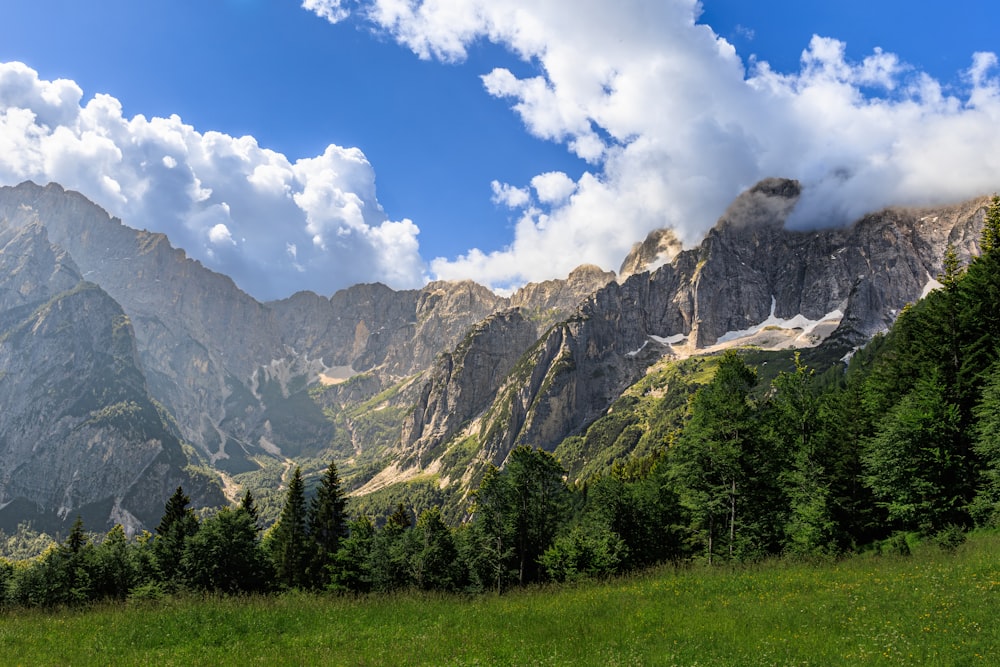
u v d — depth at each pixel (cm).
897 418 5897
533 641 2508
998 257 6912
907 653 2080
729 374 6250
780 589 3312
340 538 9656
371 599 3788
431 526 8350
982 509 5088
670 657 2167
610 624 2762
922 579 3114
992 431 5281
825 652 2145
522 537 7875
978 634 2211
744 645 2288
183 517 11300
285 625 3011
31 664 2297
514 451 8194
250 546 8881
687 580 3841
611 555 6500
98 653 2458
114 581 9356
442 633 2747
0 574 10388
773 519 6031
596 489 7762
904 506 5584
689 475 6175
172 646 2620
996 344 6191
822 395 8012
